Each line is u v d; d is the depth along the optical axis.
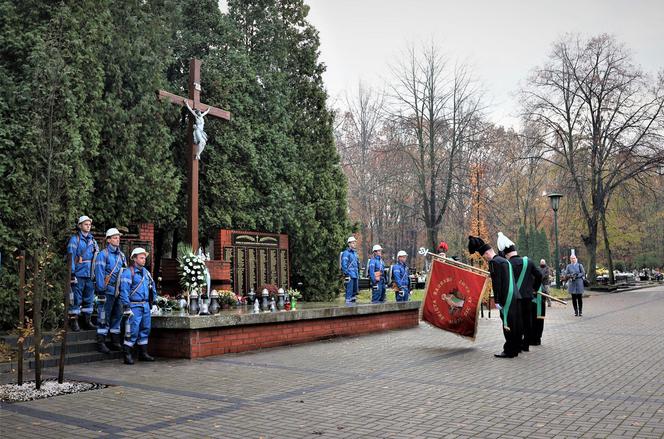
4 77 12.38
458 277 13.41
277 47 22.98
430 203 38.84
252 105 21.36
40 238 11.78
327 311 14.45
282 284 20.89
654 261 71.38
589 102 40.50
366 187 47.69
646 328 16.28
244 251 19.66
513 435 5.96
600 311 23.27
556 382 8.70
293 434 6.11
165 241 20.12
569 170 41.94
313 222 22.31
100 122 14.32
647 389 8.12
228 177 19.59
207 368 10.28
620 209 49.66
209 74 19.92
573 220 49.97
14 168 12.11
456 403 7.41
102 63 14.66
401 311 17.38
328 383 8.80
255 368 10.24
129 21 15.70
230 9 22.94
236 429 6.32
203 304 11.98
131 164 15.19
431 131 38.06
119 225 14.91
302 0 23.95
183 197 18.44
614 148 40.72
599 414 6.73
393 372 9.73
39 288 8.89
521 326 11.31
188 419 6.75
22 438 6.08
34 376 9.51
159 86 16.11
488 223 48.84
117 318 11.34
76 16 13.76
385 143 47.16
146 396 8.01
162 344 11.79
